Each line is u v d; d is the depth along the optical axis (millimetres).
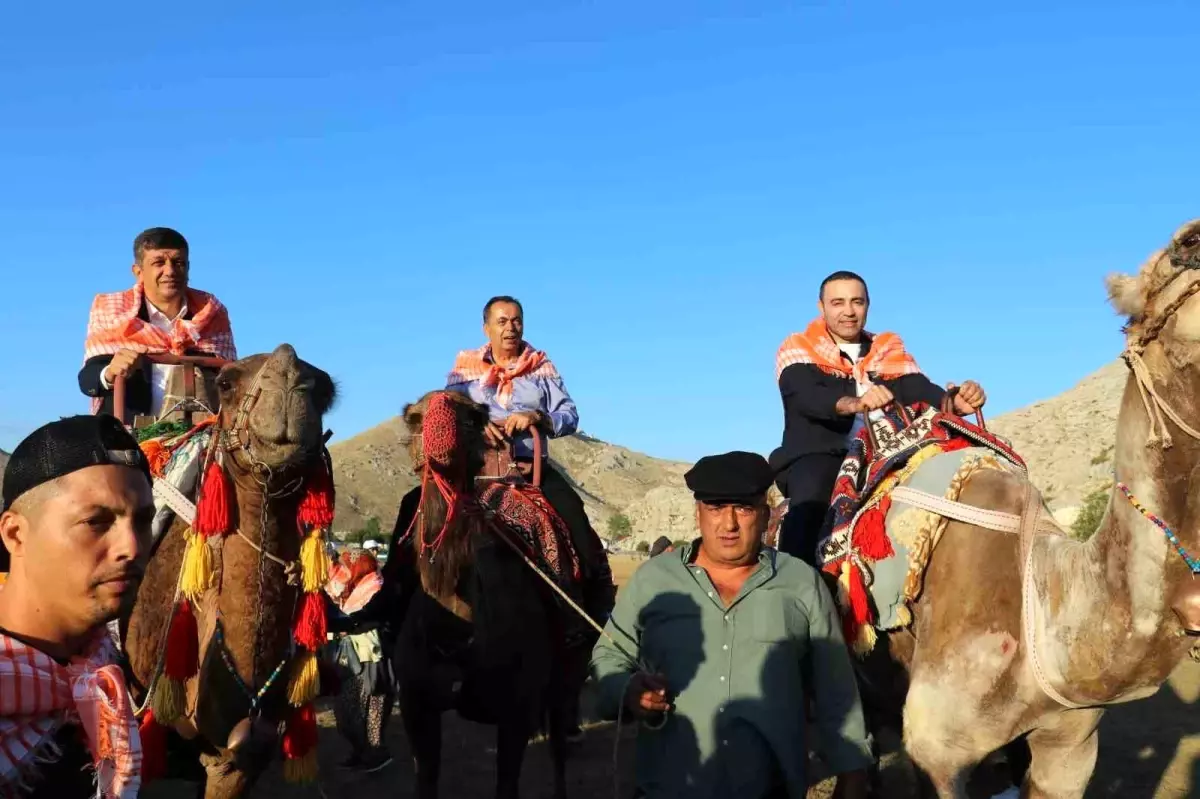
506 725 6730
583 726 11844
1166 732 10930
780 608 4711
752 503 4695
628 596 4879
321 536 4898
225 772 5012
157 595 5195
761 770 4598
